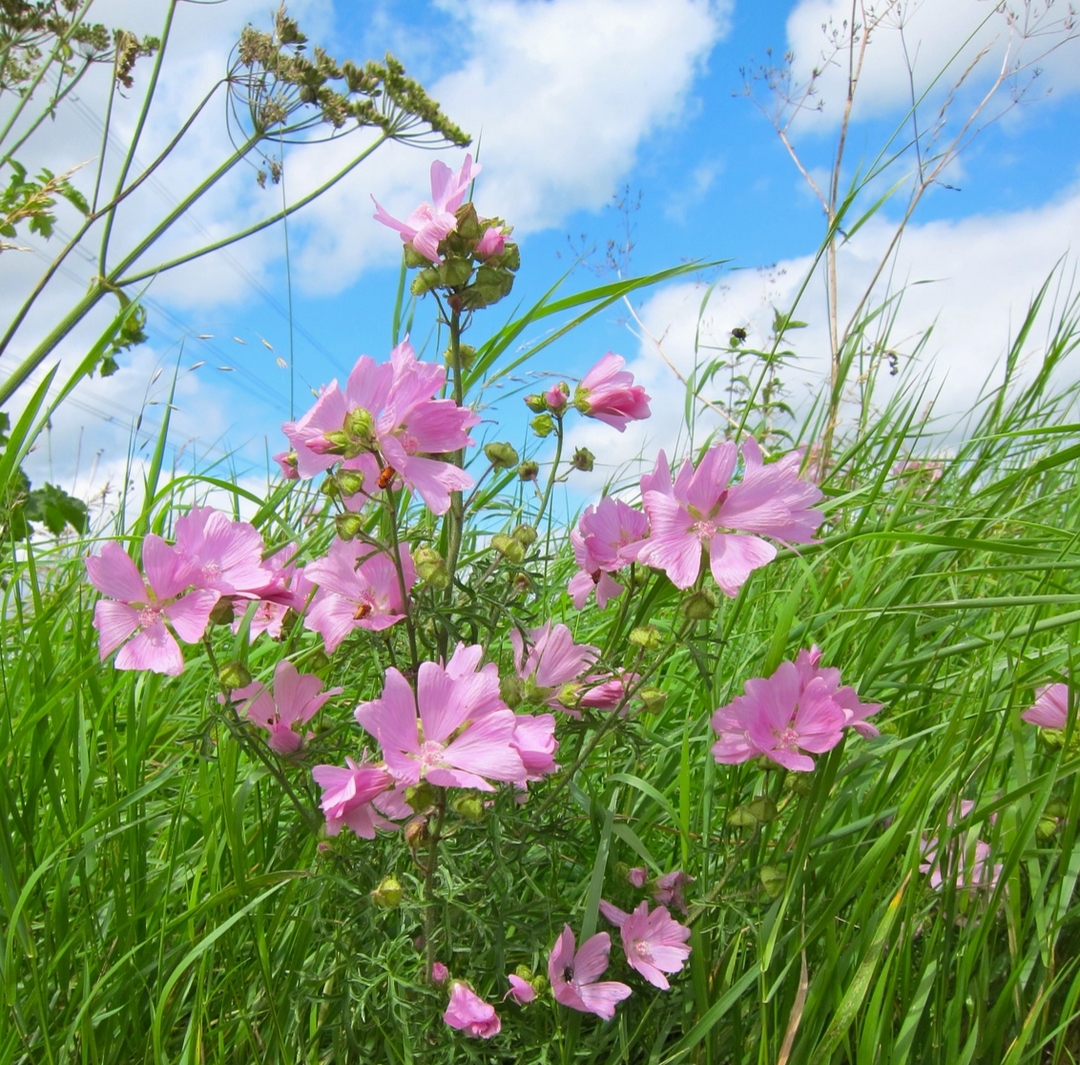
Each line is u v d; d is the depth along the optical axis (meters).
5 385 0.98
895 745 0.45
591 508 0.45
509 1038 0.41
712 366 0.66
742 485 0.39
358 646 0.43
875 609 0.47
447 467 0.38
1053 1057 0.40
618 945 0.43
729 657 0.59
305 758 0.42
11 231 0.90
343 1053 0.41
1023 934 0.42
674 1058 0.40
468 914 0.39
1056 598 0.44
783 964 0.42
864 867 0.40
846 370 0.72
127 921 0.43
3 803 0.43
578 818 0.46
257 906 0.40
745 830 0.45
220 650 0.62
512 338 0.48
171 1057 0.43
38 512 0.99
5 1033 0.41
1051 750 0.47
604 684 0.42
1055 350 0.68
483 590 0.42
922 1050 0.41
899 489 0.69
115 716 0.55
